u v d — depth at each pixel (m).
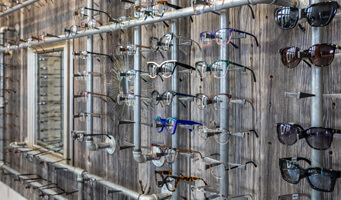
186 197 1.53
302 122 1.13
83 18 1.87
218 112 1.38
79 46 2.14
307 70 1.12
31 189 2.57
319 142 1.00
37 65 2.58
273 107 1.21
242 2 1.12
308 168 1.03
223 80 1.27
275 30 1.19
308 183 1.08
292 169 1.07
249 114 1.28
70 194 2.22
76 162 2.22
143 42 1.72
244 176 1.30
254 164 1.26
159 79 1.64
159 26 1.63
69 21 2.21
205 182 1.39
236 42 1.31
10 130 2.98
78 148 2.21
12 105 2.95
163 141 1.63
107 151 1.90
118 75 1.68
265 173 1.24
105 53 1.95
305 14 0.99
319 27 1.02
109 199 1.94
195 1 1.25
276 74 1.19
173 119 1.37
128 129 1.80
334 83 1.05
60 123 2.34
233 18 1.31
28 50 2.65
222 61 1.20
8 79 3.00
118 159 1.90
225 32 1.20
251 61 1.26
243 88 1.29
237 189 1.33
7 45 2.77
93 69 2.04
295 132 1.05
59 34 2.31
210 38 1.25
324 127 1.05
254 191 1.27
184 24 1.51
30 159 2.47
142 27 1.73
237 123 1.32
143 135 1.75
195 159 1.35
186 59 1.50
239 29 1.30
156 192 1.67
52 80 2.41
